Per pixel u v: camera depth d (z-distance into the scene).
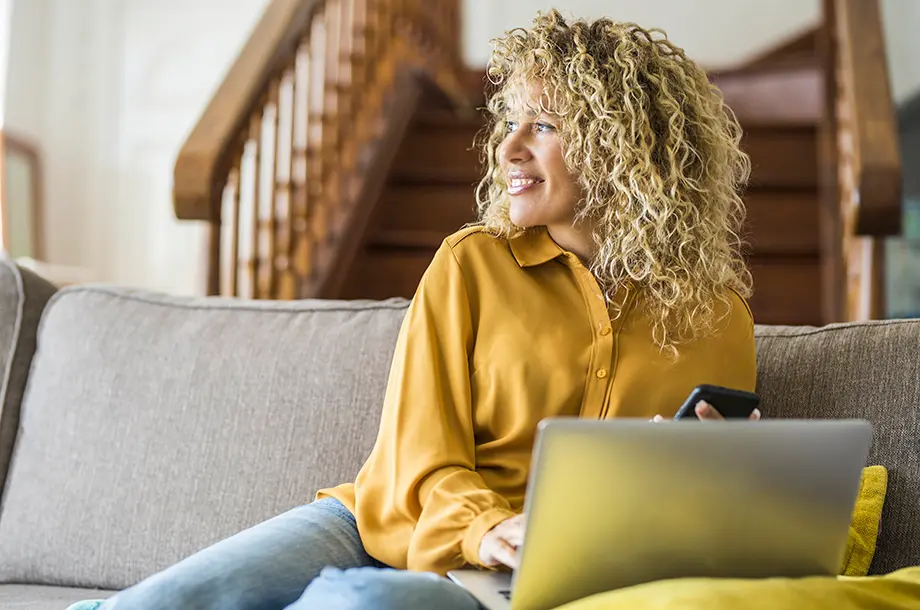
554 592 1.01
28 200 4.72
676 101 1.54
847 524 1.10
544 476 0.94
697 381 1.43
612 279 1.47
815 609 0.97
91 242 4.90
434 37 4.90
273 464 1.70
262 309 1.87
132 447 1.76
